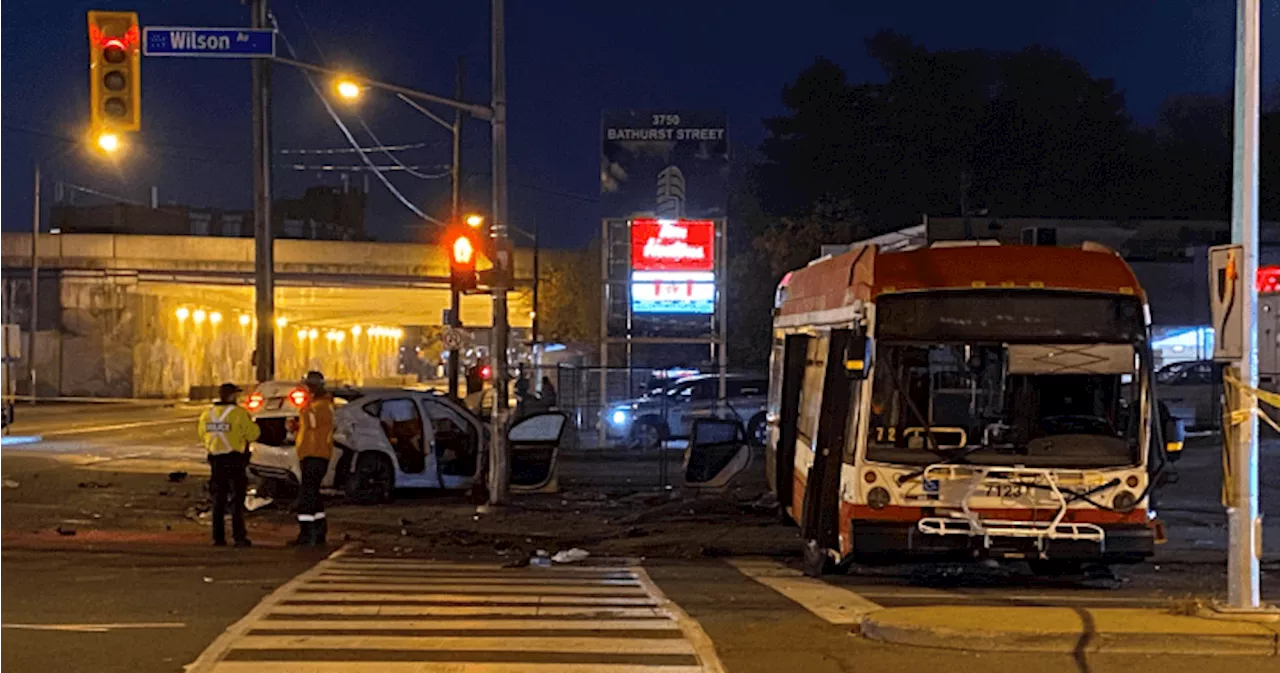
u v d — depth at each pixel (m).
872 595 12.23
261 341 26.02
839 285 13.66
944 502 12.23
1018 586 13.37
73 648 9.00
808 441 14.74
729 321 57.19
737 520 19.59
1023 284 12.29
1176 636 8.91
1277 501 21.44
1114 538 12.16
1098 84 63.72
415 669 8.20
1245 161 9.75
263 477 21.25
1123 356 12.23
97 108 18.64
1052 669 8.46
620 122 32.31
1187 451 28.08
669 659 8.63
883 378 12.38
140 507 21.25
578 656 8.71
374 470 21.44
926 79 62.12
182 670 8.29
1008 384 12.40
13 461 29.38
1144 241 43.44
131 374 64.56
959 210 60.66
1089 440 12.34
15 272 61.91
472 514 20.23
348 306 73.19
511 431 22.16
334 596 11.62
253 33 19.28
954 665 8.56
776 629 9.89
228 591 11.96
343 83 19.81
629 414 32.50
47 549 15.75
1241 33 9.77
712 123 31.89
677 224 32.09
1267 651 8.86
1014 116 61.94
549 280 68.44
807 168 62.12
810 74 62.62
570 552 16.08
